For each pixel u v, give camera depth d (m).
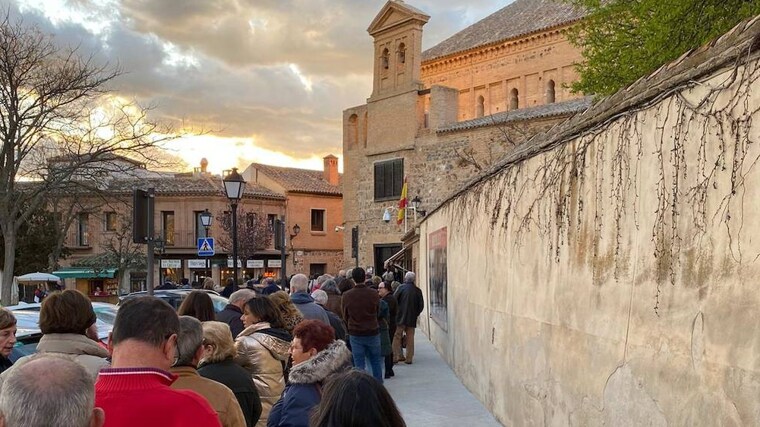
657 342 4.04
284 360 5.48
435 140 33.84
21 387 2.13
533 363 6.78
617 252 4.67
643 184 4.29
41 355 2.45
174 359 3.55
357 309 10.16
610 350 4.75
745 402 3.13
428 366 13.77
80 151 22.75
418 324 23.66
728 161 3.36
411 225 34.69
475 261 10.29
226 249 46.47
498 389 8.53
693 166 3.69
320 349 4.57
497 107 39.69
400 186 35.72
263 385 5.25
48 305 4.10
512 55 38.94
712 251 3.47
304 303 8.16
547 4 40.19
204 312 5.66
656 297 4.06
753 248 3.13
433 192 33.88
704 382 3.49
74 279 46.97
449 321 13.62
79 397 2.18
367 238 37.97
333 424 2.52
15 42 21.62
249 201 49.62
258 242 47.69
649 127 4.23
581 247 5.39
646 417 4.15
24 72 21.67
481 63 40.59
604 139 4.95
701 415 3.51
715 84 3.51
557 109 28.47
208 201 47.62
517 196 7.52
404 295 14.28
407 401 10.05
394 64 36.62
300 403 3.99
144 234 9.99
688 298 3.69
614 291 4.71
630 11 12.20
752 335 3.11
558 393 5.93
